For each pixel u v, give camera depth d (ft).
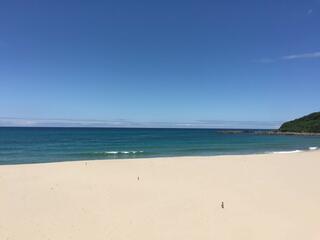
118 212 41.63
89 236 33.73
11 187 53.98
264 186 57.47
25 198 47.32
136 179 62.54
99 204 45.03
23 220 38.17
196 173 70.08
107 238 33.30
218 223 38.22
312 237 34.50
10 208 42.57
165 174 68.59
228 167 79.00
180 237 33.96
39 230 35.19
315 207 44.96
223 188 55.57
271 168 78.18
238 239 33.73
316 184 59.72
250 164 84.58
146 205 44.91
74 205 44.34
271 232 35.73
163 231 35.50
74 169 73.97
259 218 40.14
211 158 97.66
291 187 56.90
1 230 34.96
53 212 41.22
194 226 37.17
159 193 51.49
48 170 71.92
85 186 55.67
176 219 39.37
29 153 130.41
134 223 37.76
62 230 35.27
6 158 113.29
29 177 62.95
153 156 118.73
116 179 62.34
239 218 40.01
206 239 33.58
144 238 33.47
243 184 58.95
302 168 78.95
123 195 50.01
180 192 52.31
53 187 54.49
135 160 91.91
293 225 37.91
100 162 87.20
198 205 45.16
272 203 46.62
